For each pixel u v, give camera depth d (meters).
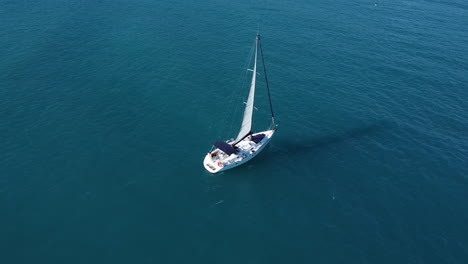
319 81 88.50
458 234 52.25
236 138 69.25
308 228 52.81
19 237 49.41
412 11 137.62
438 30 120.56
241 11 127.62
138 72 89.19
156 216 53.47
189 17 121.44
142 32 109.50
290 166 63.56
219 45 103.69
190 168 62.25
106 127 70.56
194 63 94.19
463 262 48.34
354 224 53.53
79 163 62.00
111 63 92.44
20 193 55.91
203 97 81.00
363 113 77.69
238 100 80.62
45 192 56.31
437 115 77.69
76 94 79.69
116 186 58.09
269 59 97.06
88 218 52.59
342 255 49.12
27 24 110.50
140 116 74.06
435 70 95.31
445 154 66.94
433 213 55.44
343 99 82.12
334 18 125.62
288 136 70.69
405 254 49.31
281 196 57.84
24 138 66.62
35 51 95.62
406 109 79.38
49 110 74.19
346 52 102.38
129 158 63.66
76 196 55.94
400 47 106.94
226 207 55.56
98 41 103.19
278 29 114.56
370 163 64.56
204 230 51.84
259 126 73.19
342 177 61.59
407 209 56.00
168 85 84.56
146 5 130.38
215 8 129.62
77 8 124.56
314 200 57.34
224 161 60.94
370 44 107.88
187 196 57.06
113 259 47.28
